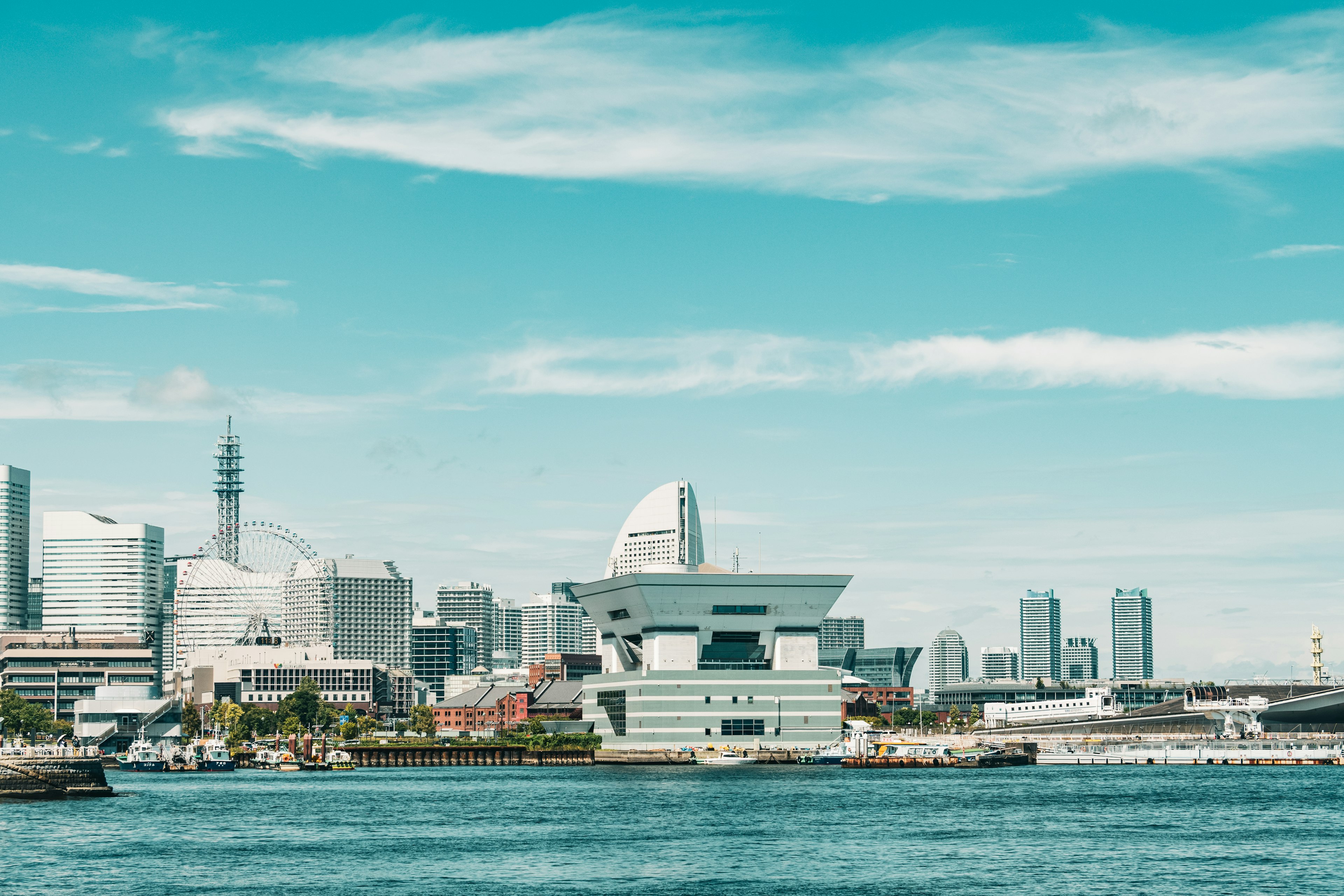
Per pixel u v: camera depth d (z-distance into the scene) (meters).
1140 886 139.00
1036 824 197.38
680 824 198.75
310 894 134.62
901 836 180.88
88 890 135.88
